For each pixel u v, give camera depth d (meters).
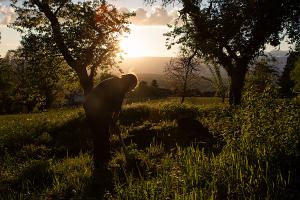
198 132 10.74
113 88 8.55
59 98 64.00
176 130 11.21
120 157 8.91
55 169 8.91
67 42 25.33
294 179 5.90
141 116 17.19
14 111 69.50
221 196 5.70
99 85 8.68
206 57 22.81
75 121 16.89
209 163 6.95
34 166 9.05
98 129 8.62
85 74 26.17
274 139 7.25
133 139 11.59
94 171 8.09
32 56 26.17
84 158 9.82
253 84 9.79
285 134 7.23
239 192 5.62
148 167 7.95
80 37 25.56
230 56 21.34
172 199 5.74
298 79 55.19
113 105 8.66
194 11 21.34
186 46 22.86
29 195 7.14
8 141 14.23
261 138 7.45
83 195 6.80
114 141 11.58
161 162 8.20
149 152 9.38
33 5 25.70
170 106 18.52
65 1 25.44
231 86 21.64
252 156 6.77
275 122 7.78
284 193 5.39
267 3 20.30
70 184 7.47
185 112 17.48
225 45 21.28
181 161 7.36
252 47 21.19
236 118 9.15
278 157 6.62
